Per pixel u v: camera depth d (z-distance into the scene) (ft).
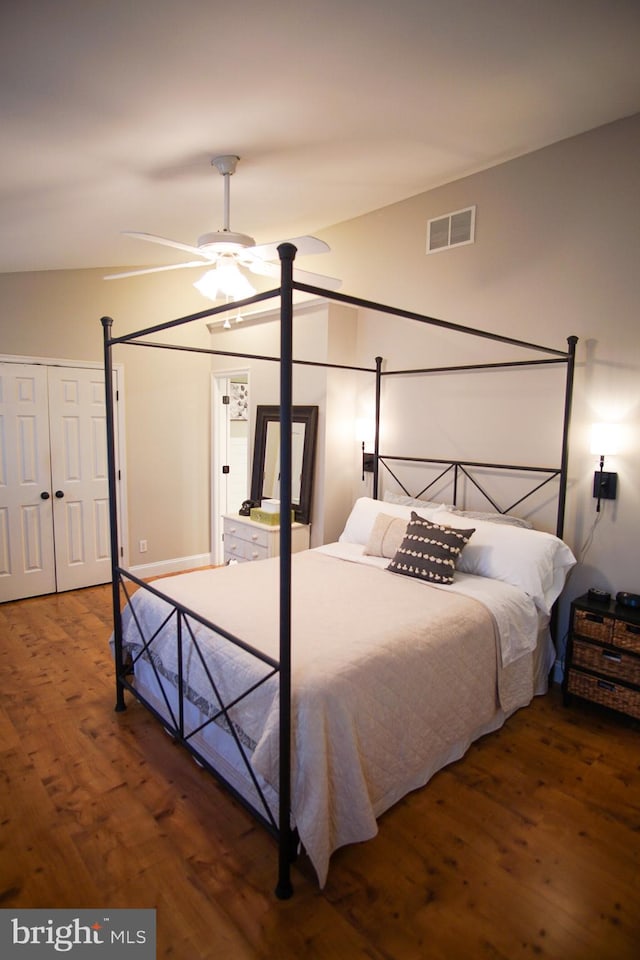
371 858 6.13
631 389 9.21
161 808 6.84
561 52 6.67
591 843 6.40
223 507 18.01
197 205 10.74
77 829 6.47
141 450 16.25
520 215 10.43
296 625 7.31
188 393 17.15
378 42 6.08
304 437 13.74
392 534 10.81
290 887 5.60
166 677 8.22
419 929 5.28
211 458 17.85
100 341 15.14
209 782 7.34
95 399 15.19
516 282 10.60
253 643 6.79
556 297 10.05
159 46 5.57
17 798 6.98
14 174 8.18
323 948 5.07
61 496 14.76
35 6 4.76
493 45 6.41
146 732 8.48
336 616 7.67
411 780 7.12
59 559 14.93
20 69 5.73
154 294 16.06
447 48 6.39
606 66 7.09
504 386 10.98
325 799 5.63
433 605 8.18
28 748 8.04
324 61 6.32
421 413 12.51
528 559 9.30
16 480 14.03
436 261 11.91
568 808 6.98
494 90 7.59
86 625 12.73
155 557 16.89
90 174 8.53
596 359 9.60
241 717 6.54
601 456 9.40
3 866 5.92
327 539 13.66
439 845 6.33
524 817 6.81
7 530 14.01
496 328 11.00
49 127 7.00
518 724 8.95
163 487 16.84
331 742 5.84
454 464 11.87
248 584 9.18
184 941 5.11
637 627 8.54
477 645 7.93
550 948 5.11
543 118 8.71
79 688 9.83
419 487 12.67
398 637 7.02
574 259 9.76
